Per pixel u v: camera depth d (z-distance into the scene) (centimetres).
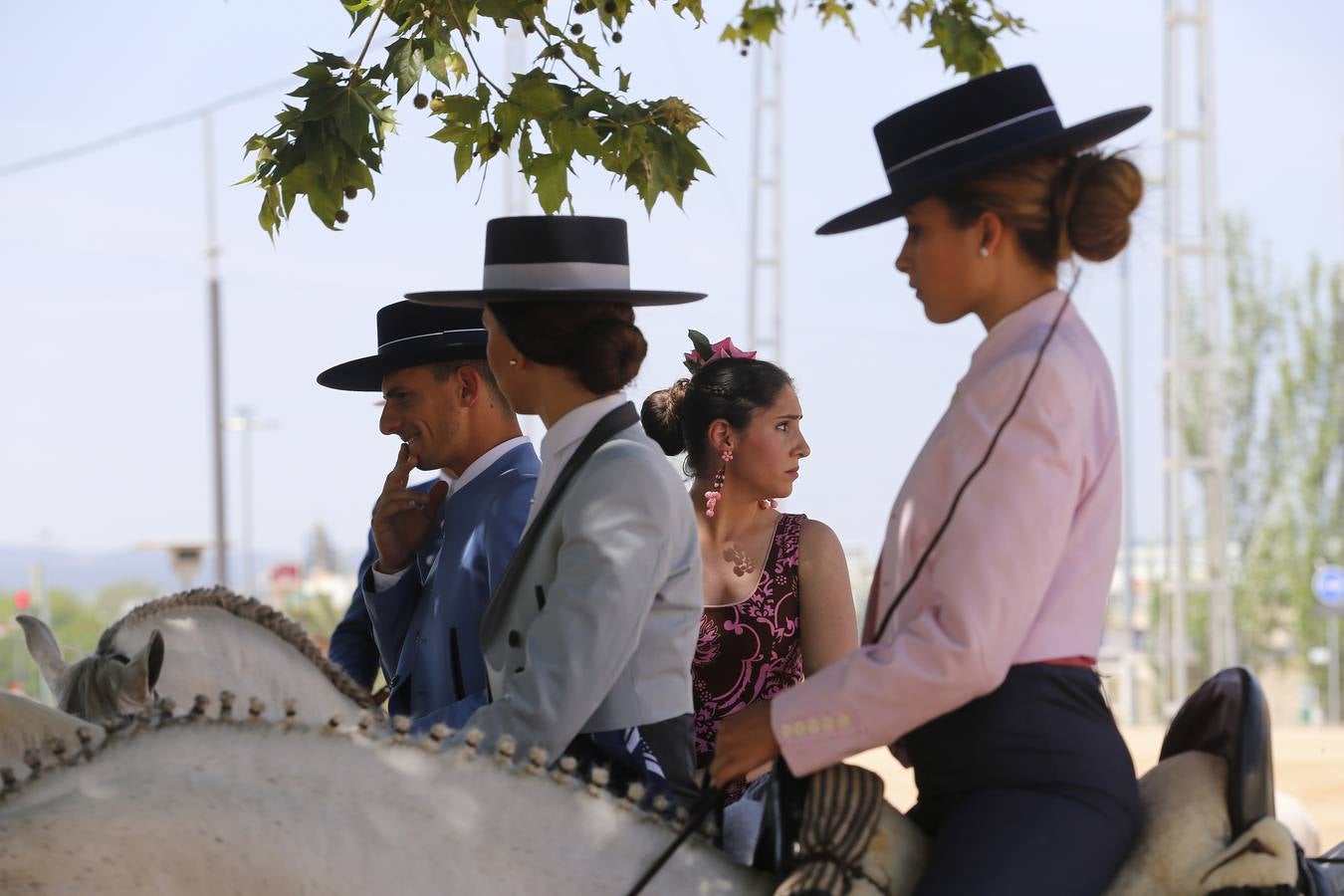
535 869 360
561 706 396
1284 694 5909
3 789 343
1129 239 383
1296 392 5781
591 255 454
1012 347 377
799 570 633
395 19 549
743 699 626
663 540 416
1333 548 5731
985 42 645
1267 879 347
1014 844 353
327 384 666
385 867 343
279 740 360
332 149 514
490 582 550
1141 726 3528
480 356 582
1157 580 5622
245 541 7231
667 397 680
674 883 371
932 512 367
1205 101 3566
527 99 532
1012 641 352
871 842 366
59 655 535
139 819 325
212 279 4203
